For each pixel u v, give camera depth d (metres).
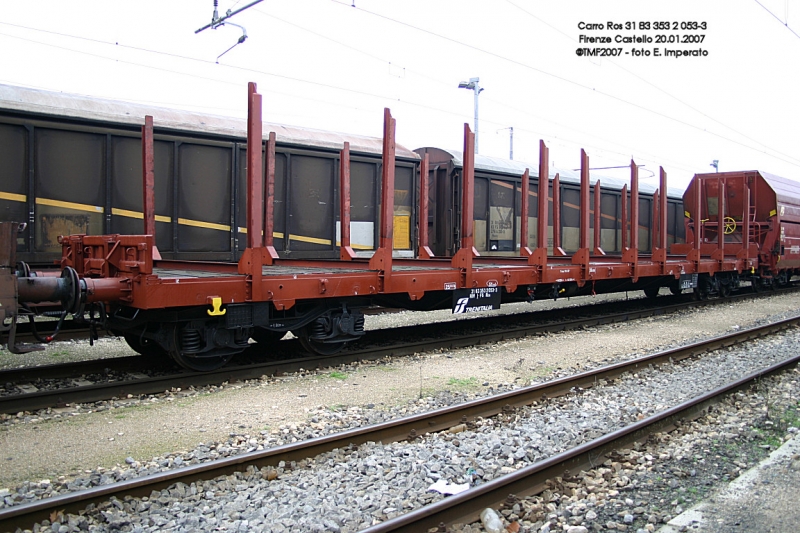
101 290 5.87
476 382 7.19
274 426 5.40
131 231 10.21
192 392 6.41
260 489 4.08
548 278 9.82
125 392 6.20
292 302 6.86
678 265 13.26
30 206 9.09
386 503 3.87
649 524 3.72
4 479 4.17
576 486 4.26
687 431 5.52
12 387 6.45
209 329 6.73
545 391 6.52
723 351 9.35
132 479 3.88
